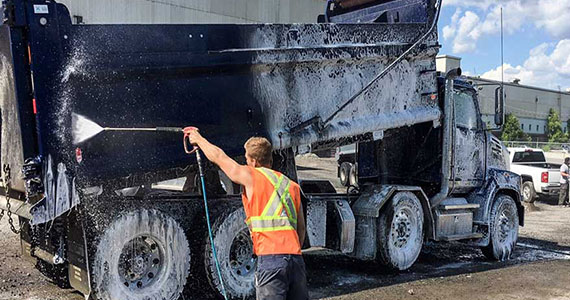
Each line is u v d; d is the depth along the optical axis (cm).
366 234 694
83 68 457
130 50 481
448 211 792
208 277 539
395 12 766
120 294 483
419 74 731
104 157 471
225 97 544
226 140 543
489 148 872
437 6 727
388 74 692
